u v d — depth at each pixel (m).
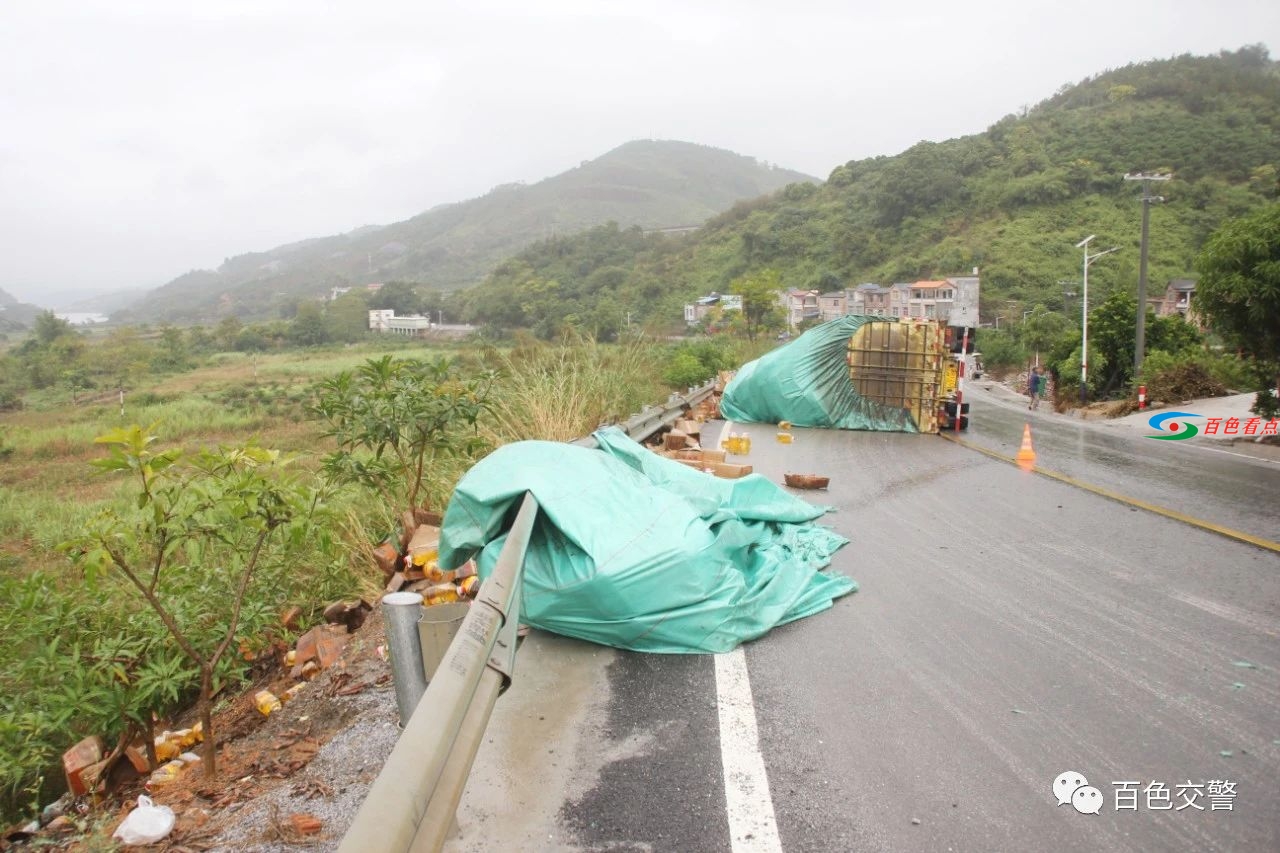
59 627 4.82
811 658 4.42
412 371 6.89
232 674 4.63
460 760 2.16
